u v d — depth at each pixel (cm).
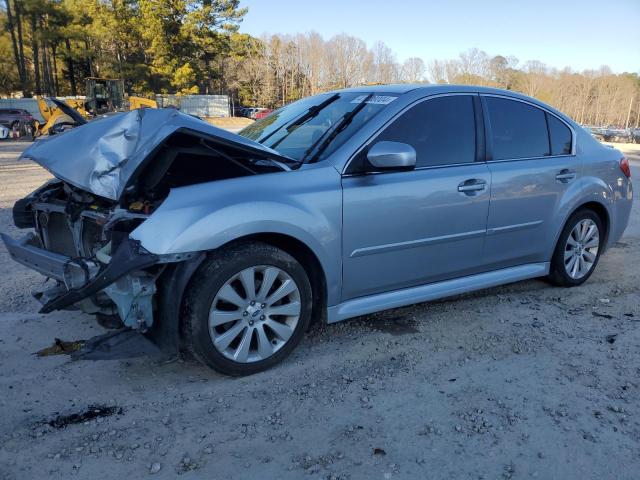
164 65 4634
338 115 410
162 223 302
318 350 378
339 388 329
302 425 291
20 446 269
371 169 368
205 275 313
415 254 393
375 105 399
